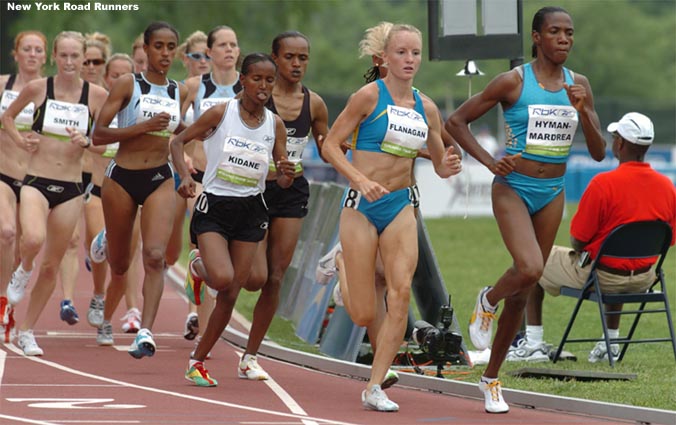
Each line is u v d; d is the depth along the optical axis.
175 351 37.81
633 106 153.00
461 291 52.56
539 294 36.03
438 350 32.06
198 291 31.75
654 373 33.25
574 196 117.88
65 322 44.25
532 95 27.92
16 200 39.81
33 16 123.88
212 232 30.11
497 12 37.56
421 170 99.12
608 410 27.45
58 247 36.25
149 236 33.56
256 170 30.20
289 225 32.31
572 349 39.06
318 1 153.88
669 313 34.75
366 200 27.84
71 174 36.59
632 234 34.25
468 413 28.02
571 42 27.84
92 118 36.97
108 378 32.19
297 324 43.19
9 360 35.00
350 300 28.30
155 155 34.22
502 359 28.19
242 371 32.78
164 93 34.56
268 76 30.03
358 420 26.84
